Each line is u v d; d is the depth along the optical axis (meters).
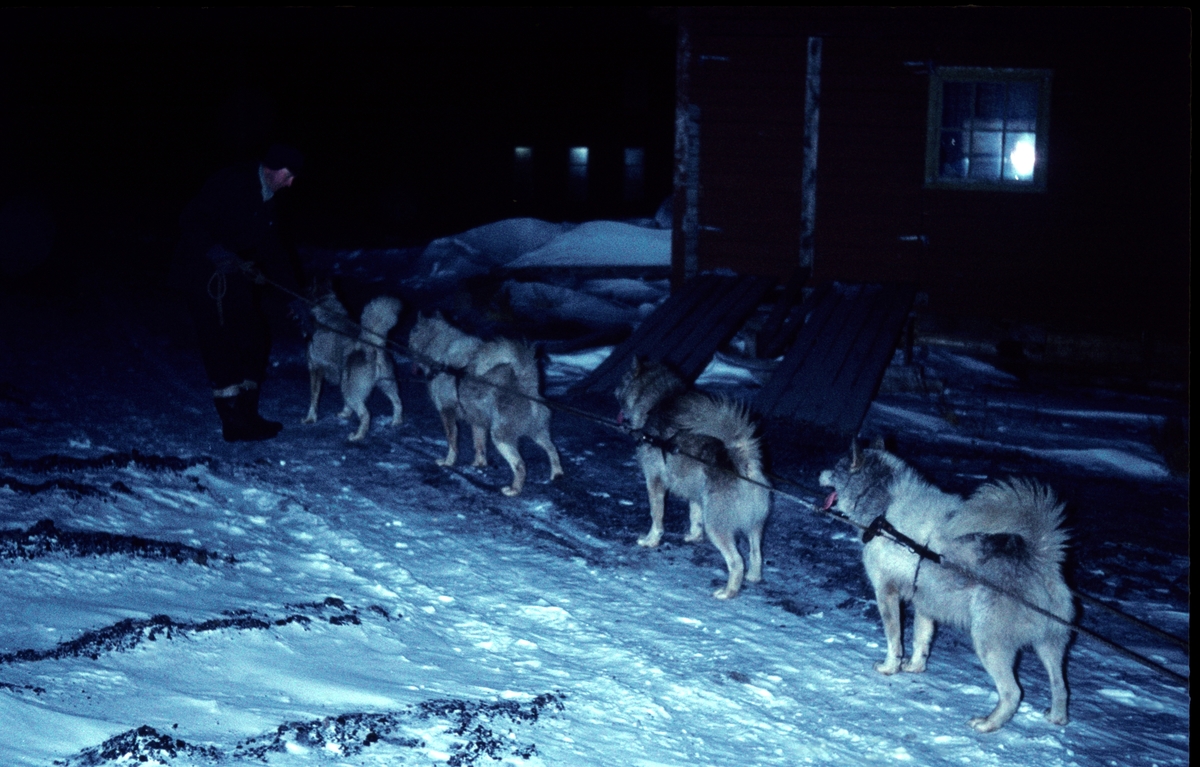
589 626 6.33
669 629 6.40
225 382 9.55
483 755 4.14
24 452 8.54
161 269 19.58
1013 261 15.55
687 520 8.52
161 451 9.17
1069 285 15.45
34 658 4.41
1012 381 14.99
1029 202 15.38
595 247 20.31
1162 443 11.63
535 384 8.84
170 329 14.71
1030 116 15.27
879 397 13.53
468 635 5.97
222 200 9.41
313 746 3.99
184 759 3.66
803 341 13.39
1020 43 15.00
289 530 7.51
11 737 3.65
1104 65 14.88
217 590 5.89
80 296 16.39
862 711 5.48
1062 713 5.43
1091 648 6.67
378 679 4.99
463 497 8.72
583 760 4.33
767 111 15.86
